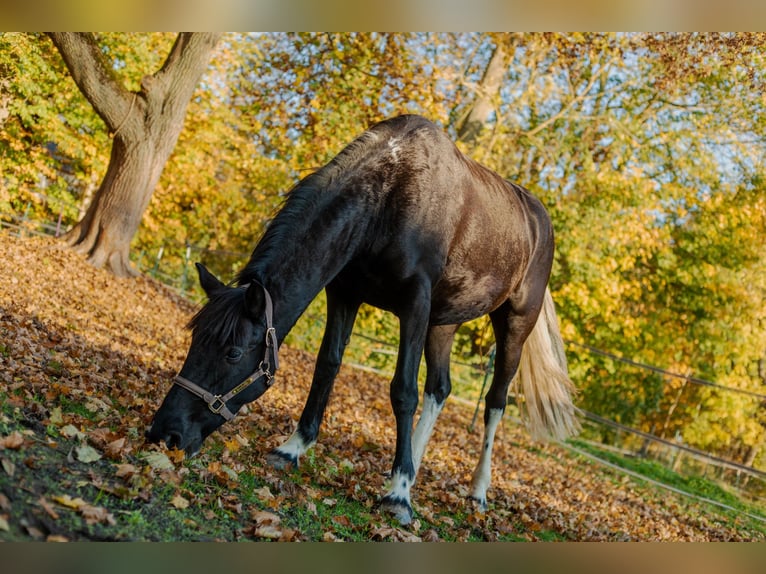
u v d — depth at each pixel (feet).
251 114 50.90
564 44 48.16
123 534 8.54
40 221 48.42
